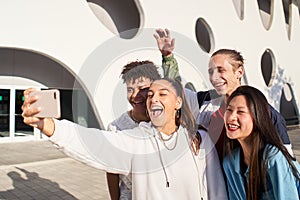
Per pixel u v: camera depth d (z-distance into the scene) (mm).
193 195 1252
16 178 5492
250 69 13641
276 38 15930
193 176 1265
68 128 1082
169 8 9805
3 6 6930
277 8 16281
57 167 6375
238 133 1423
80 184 5094
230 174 1505
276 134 1425
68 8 7734
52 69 9828
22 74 9422
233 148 1505
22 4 7125
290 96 17047
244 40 13492
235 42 12891
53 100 879
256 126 1418
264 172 1398
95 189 4805
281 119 1646
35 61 9586
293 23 17562
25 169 6188
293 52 17375
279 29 16281
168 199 1216
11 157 7387
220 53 1617
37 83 9609
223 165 1509
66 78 9961
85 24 8000
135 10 9828
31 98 899
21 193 4598
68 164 6645
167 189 1225
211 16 11680
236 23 13086
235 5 13227
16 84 9367
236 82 1642
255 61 14062
